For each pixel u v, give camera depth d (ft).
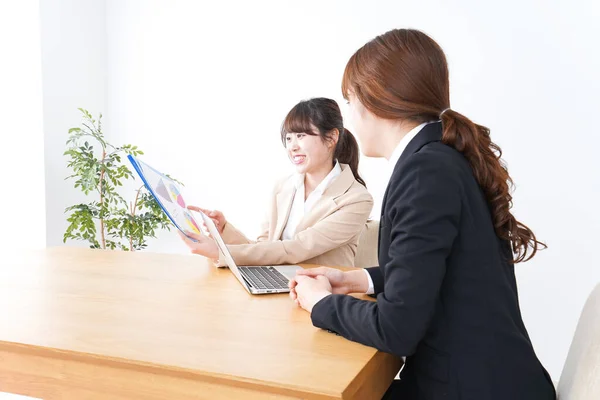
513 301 3.27
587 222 8.84
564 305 9.01
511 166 9.26
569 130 8.89
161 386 2.80
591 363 2.92
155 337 3.20
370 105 3.49
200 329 3.37
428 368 3.18
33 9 10.41
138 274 4.89
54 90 10.80
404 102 3.40
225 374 2.66
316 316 3.36
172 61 11.63
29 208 10.69
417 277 2.91
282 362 2.84
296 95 10.73
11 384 3.13
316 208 6.07
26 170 10.68
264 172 11.07
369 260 6.71
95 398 2.94
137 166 4.50
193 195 11.66
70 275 4.81
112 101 12.18
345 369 2.75
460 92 9.53
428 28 9.69
